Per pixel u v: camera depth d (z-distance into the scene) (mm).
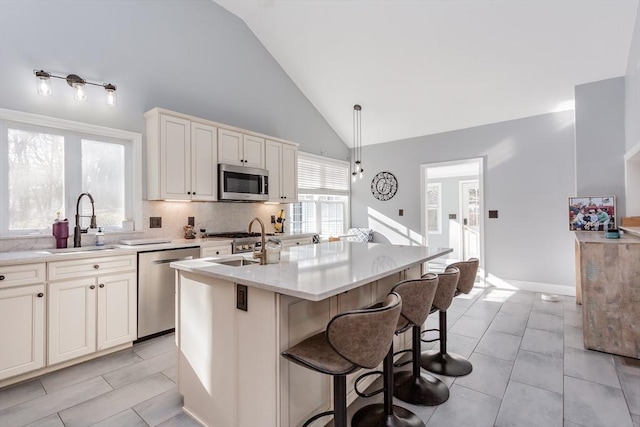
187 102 3715
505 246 4688
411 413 1816
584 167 3779
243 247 3652
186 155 3396
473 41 3602
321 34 4152
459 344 2811
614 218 3602
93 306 2480
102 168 3086
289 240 4355
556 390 2076
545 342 2826
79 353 2402
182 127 3373
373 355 1311
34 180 2691
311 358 1360
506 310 3719
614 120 3623
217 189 3672
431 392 2008
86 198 2980
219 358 1677
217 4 4062
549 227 4363
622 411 1848
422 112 4949
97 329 2500
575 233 3631
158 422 1786
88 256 2451
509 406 1914
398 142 5746
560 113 4281
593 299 2641
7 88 2500
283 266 1872
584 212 3754
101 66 3016
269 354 1450
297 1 3828
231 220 4176
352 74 4605
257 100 4547
